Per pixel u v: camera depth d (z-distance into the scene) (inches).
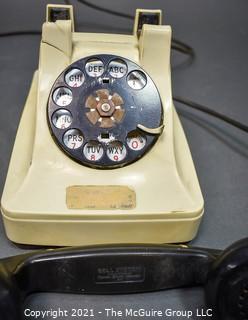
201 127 11.1
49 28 8.3
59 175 7.7
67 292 6.8
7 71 12.2
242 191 9.5
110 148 7.9
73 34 9.0
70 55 8.5
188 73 12.8
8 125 10.5
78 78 8.3
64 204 7.4
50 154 7.9
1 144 10.0
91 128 8.0
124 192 7.6
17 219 7.3
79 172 7.8
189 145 10.5
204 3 15.9
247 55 13.7
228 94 12.2
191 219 7.6
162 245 6.7
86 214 7.3
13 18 14.2
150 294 7.1
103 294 6.9
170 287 6.9
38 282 6.6
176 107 11.5
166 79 8.6
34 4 14.9
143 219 7.4
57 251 6.5
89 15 14.6
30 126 8.7
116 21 14.4
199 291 7.2
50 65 8.4
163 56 8.6
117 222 7.4
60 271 6.5
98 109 8.0
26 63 12.5
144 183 7.8
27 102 9.2
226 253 6.1
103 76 8.3
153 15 9.5
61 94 8.2
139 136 8.1
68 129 8.0
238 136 10.9
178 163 8.4
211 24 14.9
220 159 10.2
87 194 7.6
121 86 8.2
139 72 8.4
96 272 6.5
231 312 6.0
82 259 6.4
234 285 5.9
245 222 8.8
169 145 8.2
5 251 7.8
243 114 11.5
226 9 15.7
